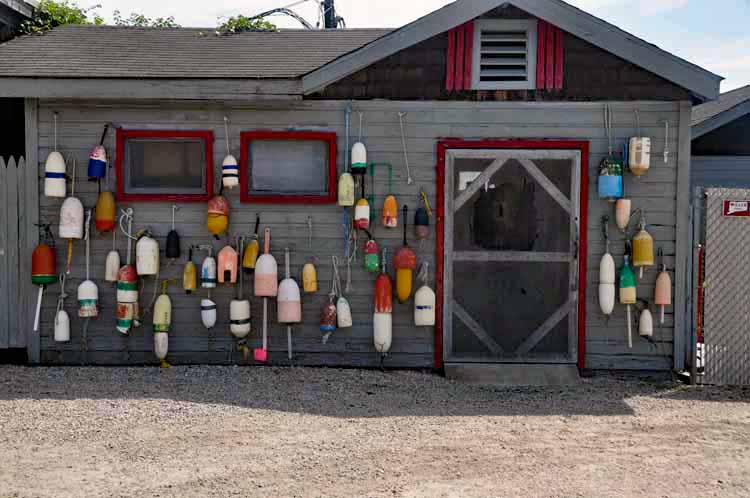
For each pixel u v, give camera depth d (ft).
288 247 27.76
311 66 29.25
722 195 26.48
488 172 27.76
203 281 27.25
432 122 27.73
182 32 36.47
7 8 34.24
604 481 16.66
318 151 28.02
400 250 27.14
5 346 27.96
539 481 16.61
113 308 27.91
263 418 21.31
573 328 27.78
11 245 27.89
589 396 24.86
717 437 20.25
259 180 28.02
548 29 27.48
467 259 27.86
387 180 27.76
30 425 20.21
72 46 32.30
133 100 27.66
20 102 32.73
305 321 27.99
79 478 16.38
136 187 28.07
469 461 17.90
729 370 26.63
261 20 41.42
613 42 27.04
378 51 27.17
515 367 27.27
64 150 27.71
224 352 27.99
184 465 17.31
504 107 27.63
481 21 27.50
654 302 27.40
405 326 27.89
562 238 27.73
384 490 15.93
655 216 27.53
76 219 27.04
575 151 27.63
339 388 24.88
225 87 26.68
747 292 26.45
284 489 15.90
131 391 23.84
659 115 27.45
